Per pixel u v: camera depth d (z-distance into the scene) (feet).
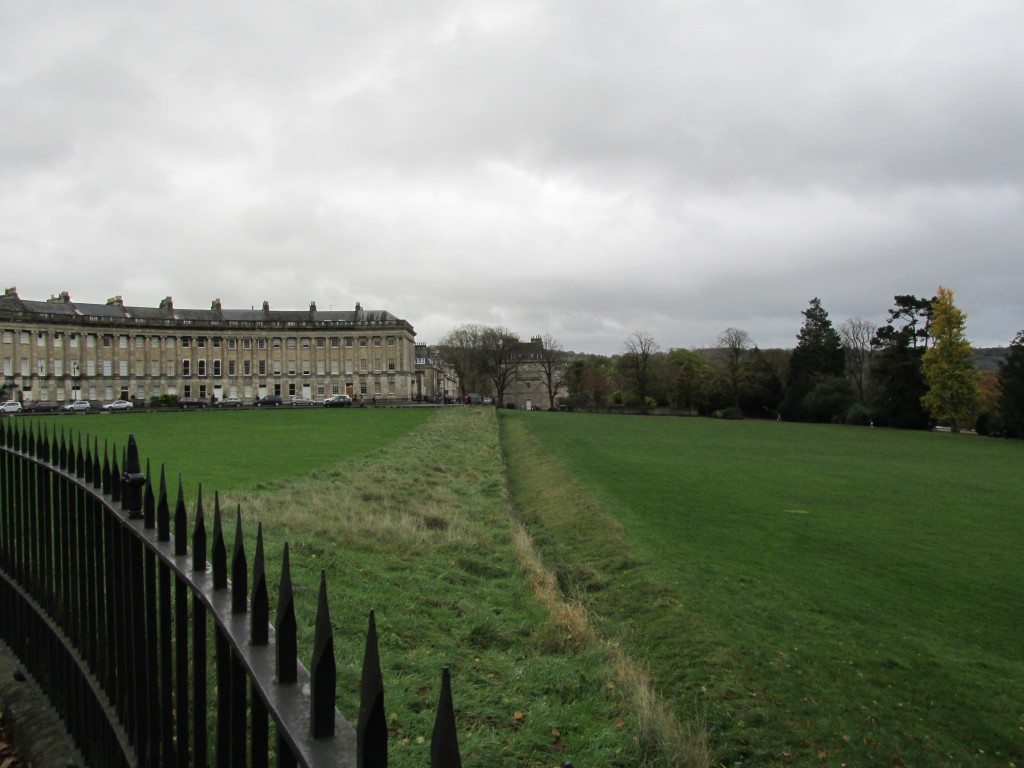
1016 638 51.52
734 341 425.69
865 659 46.75
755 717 39.37
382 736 7.41
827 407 361.51
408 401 439.63
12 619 23.62
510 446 194.90
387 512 66.23
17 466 22.53
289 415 281.74
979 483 130.00
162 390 428.56
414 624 38.68
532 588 51.52
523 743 27.81
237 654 10.30
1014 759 36.70
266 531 51.52
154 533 14.37
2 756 19.60
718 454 176.24
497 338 481.46
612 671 37.29
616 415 387.34
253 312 467.93
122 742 15.02
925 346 334.85
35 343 379.55
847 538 80.89
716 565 67.10
